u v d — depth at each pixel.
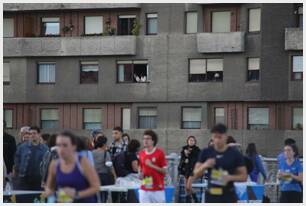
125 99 70.25
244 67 67.25
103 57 70.81
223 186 16.89
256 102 67.50
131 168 24.88
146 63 70.00
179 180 30.77
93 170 14.44
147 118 70.12
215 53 67.88
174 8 68.94
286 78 65.69
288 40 65.31
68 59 71.56
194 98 68.50
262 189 23.62
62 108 72.06
